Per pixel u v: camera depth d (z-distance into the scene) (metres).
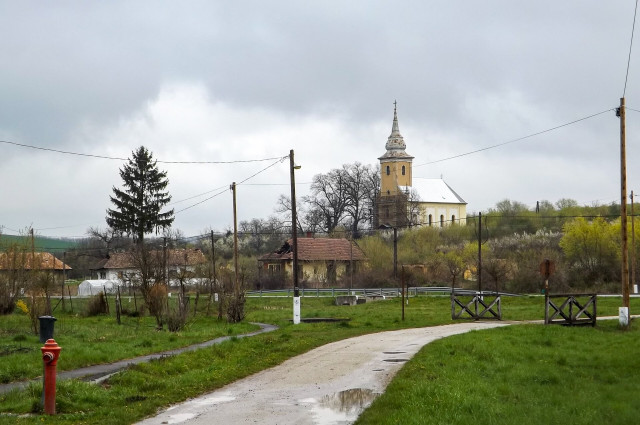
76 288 94.12
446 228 126.38
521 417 14.16
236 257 51.50
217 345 26.64
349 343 28.19
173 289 81.75
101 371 21.52
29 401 15.26
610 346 26.70
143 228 102.12
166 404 15.63
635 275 74.62
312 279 96.44
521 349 24.80
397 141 169.38
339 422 13.55
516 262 83.19
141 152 102.94
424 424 12.82
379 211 142.50
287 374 20.03
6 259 58.31
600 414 15.12
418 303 63.38
